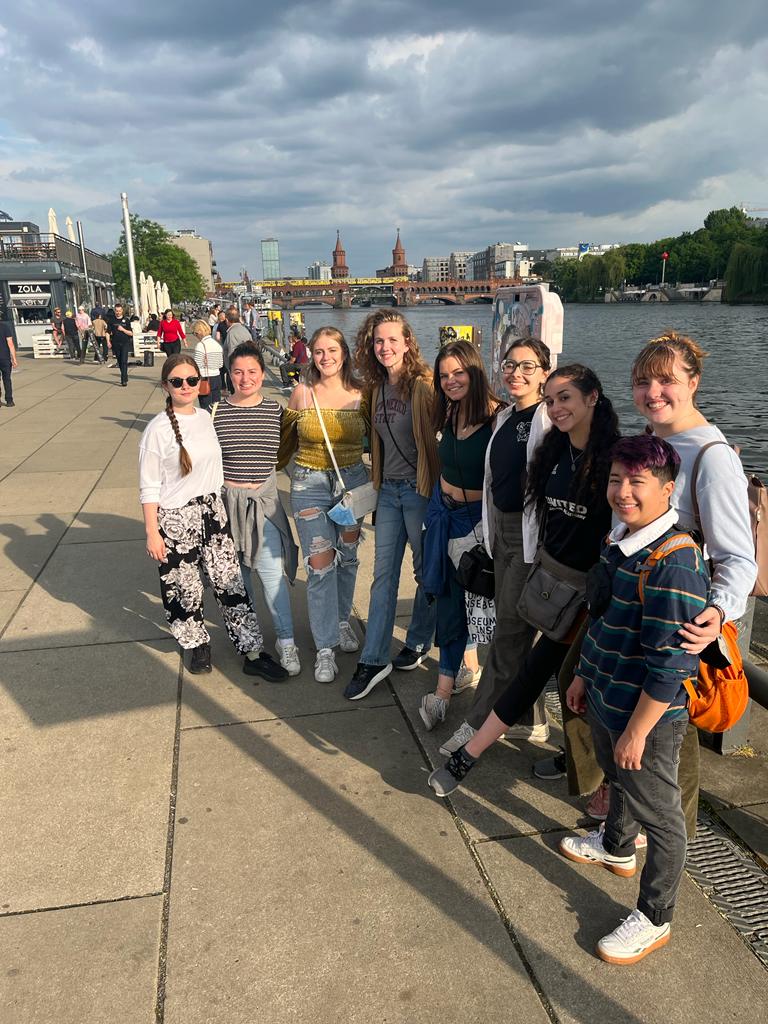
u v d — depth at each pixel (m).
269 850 2.65
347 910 2.38
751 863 2.60
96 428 11.23
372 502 3.68
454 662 3.40
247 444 3.73
